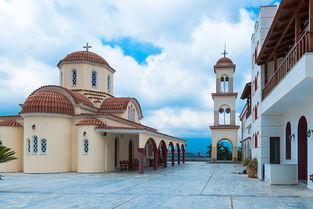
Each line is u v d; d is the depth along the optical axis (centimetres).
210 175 2253
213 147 4241
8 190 1444
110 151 2567
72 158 2475
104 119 2478
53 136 2375
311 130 1349
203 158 5103
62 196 1270
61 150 2406
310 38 975
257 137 2075
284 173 1591
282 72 1344
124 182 1769
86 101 2744
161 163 3566
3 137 2492
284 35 1392
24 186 1588
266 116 1883
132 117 3281
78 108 2512
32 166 2333
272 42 1532
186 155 5512
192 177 2084
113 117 2614
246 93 2967
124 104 2978
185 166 3459
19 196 1273
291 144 1689
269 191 1376
